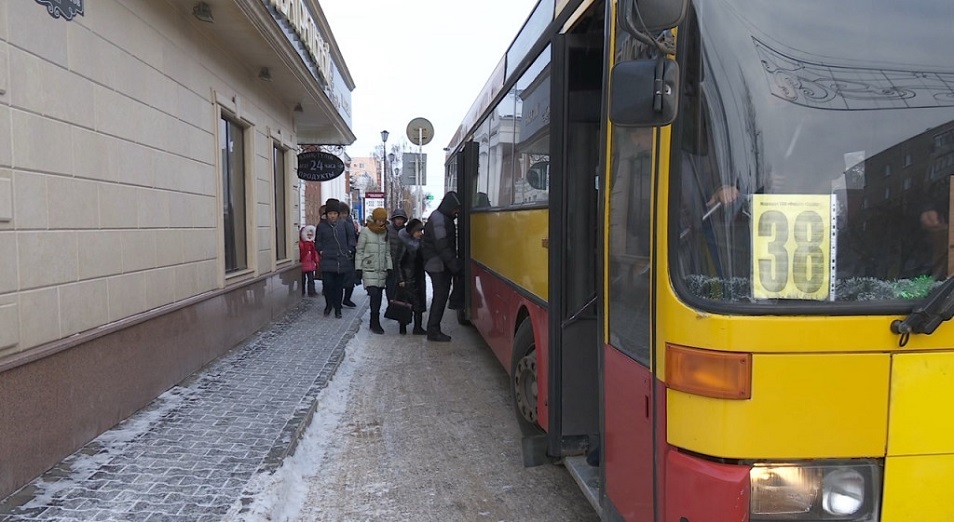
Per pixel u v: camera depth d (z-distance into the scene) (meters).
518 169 5.38
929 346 2.17
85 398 4.43
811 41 2.32
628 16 2.20
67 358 4.18
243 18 6.55
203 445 4.61
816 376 2.15
